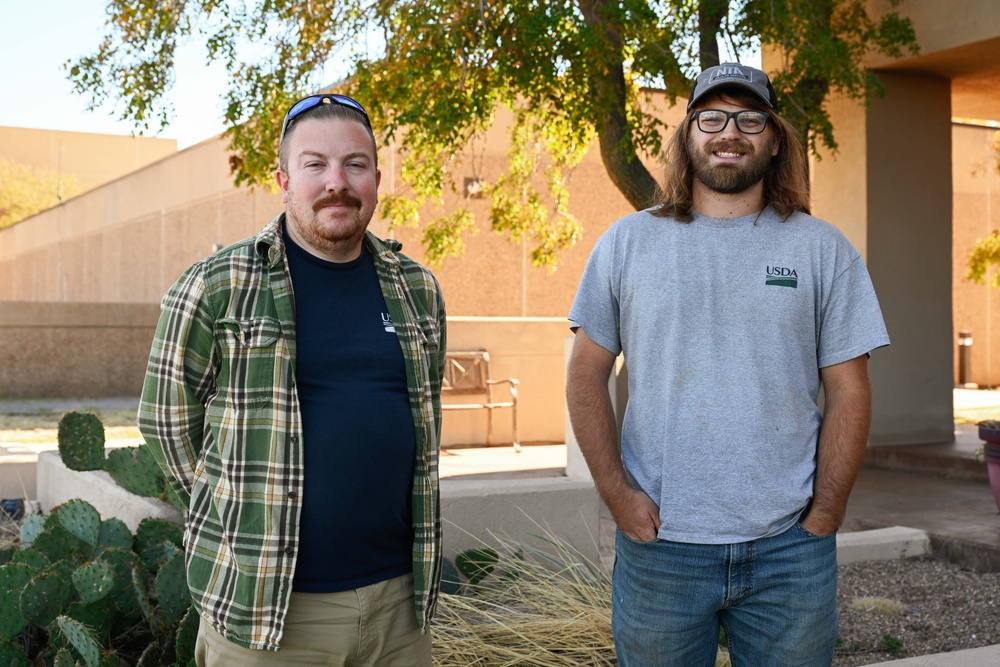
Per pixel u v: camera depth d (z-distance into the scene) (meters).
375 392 2.20
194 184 20.09
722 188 2.34
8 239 37.56
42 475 6.50
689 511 2.25
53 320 16.78
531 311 13.45
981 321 20.38
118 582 3.55
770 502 2.23
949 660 3.43
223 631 2.06
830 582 2.27
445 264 12.79
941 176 10.00
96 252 27.31
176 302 2.15
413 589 2.29
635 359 2.37
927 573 5.36
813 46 6.89
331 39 7.36
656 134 6.87
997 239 15.02
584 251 13.81
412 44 6.82
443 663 3.46
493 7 6.54
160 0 7.23
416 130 7.64
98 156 46.06
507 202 9.91
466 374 10.02
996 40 8.52
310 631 2.12
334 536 2.12
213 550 2.10
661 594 2.30
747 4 6.97
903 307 9.74
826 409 2.34
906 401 9.72
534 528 4.55
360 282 2.28
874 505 7.10
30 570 3.42
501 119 12.83
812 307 2.31
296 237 2.24
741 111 2.32
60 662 3.16
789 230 2.35
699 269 2.31
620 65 7.38
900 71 9.76
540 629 3.68
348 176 2.17
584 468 5.91
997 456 6.23
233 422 2.09
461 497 4.41
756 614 2.31
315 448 2.12
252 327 2.11
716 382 2.26
